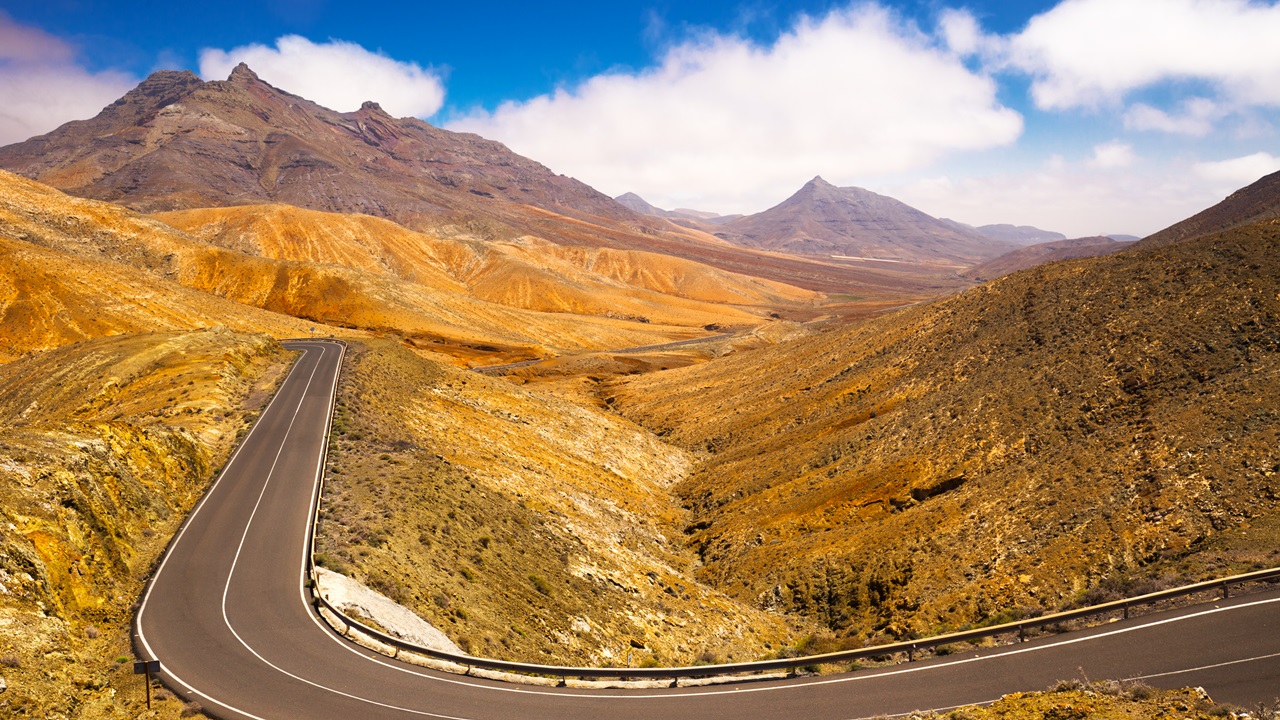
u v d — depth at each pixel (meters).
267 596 22.23
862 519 41.41
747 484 53.19
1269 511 25.75
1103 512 30.31
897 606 31.36
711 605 35.59
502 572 29.59
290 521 28.36
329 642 19.70
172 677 17.56
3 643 15.56
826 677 17.97
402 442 41.91
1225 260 47.84
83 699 15.81
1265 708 13.58
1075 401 42.34
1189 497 28.31
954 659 18.11
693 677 18.39
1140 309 47.94
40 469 22.52
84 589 20.33
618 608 31.38
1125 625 18.48
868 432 51.91
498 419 59.59
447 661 19.23
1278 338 38.62
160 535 26.81
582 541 39.09
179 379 49.47
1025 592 27.73
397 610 22.23
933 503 38.88
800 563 38.12
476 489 38.59
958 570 31.58
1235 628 17.36
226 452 37.81
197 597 22.05
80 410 46.38
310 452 37.66
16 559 18.05
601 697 17.31
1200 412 33.81
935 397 52.56
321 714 16.22
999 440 41.94
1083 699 14.23
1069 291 56.59
